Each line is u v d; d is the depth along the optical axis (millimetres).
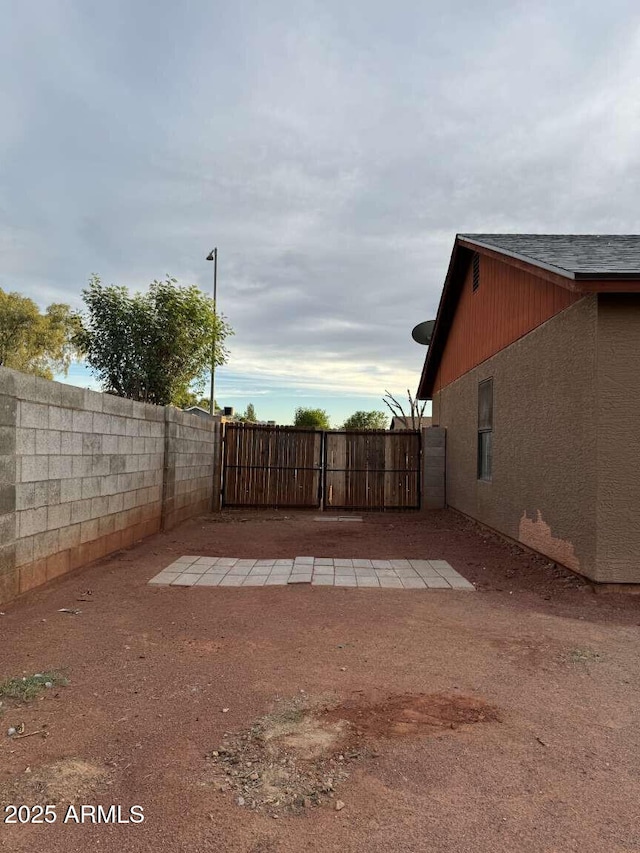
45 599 5023
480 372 9367
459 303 11016
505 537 8008
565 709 3051
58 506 5598
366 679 3424
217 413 27078
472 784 2359
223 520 10562
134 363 13820
